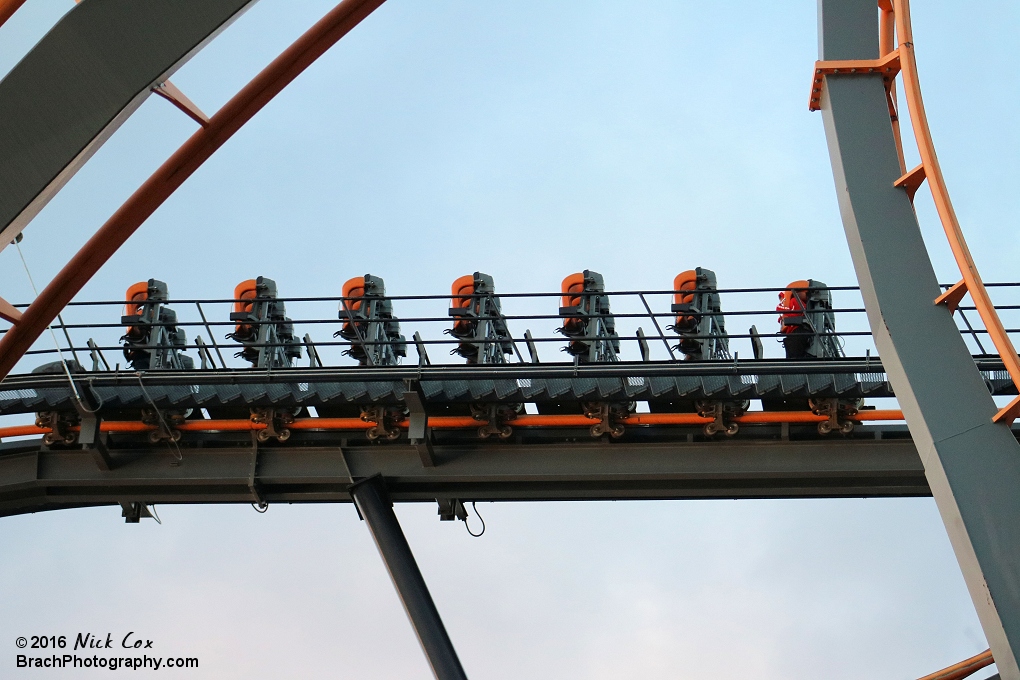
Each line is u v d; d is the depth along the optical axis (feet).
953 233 50.65
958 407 49.44
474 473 75.41
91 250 51.52
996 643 45.34
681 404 76.64
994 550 46.37
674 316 75.87
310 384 75.41
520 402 75.00
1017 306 74.84
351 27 50.39
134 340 80.53
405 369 73.61
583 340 76.18
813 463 73.82
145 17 42.96
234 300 79.00
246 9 43.78
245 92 49.88
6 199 41.78
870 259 53.11
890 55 56.49
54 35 42.78
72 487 78.89
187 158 50.85
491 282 80.84
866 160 55.52
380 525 73.61
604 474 74.74
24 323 52.11
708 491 75.82
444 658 69.87
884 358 52.01
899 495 75.87
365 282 81.92
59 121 42.29
